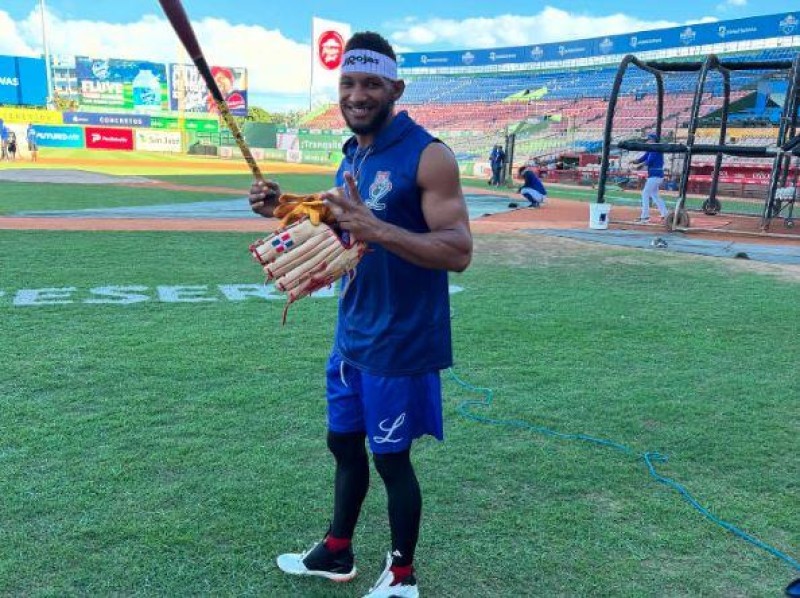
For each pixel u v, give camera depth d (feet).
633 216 53.31
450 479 10.57
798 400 14.17
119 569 8.16
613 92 41.14
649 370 15.97
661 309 22.03
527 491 10.30
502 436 12.18
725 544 9.09
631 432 12.46
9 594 7.64
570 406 13.62
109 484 10.03
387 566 7.81
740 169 86.17
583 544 9.00
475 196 70.13
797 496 10.32
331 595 7.95
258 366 15.26
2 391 13.30
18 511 9.23
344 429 7.86
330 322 19.11
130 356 15.61
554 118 136.26
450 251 6.49
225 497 9.82
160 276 24.39
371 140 7.14
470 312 21.02
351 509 8.09
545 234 39.83
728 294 24.66
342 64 6.93
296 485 10.23
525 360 16.47
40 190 58.29
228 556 8.52
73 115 149.38
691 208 61.57
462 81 181.16
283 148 157.28
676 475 10.91
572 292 24.53
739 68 43.98
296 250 6.60
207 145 159.33
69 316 18.78
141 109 180.86
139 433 11.73
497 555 8.73
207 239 33.40
